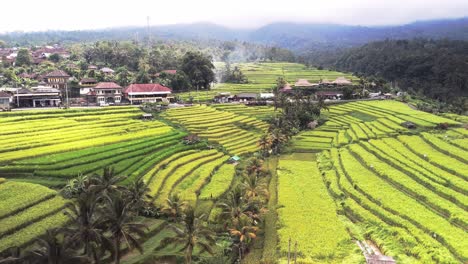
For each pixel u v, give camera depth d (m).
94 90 170.38
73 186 75.00
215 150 115.75
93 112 138.50
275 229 71.06
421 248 61.66
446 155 105.88
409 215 72.31
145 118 142.50
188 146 114.62
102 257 54.47
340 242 65.50
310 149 124.62
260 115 161.75
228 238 66.62
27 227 61.28
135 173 87.94
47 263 42.06
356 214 75.69
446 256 58.72
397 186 88.75
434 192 84.25
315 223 71.88
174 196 70.00
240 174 98.69
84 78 190.38
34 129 112.62
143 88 170.25
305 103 161.75
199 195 83.75
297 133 143.50
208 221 71.50
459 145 112.06
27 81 186.12
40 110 133.25
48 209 66.94
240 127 143.50
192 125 137.38
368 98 197.38
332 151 118.81
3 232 58.81
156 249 62.47
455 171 91.88
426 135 124.19
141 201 66.06
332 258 61.09
